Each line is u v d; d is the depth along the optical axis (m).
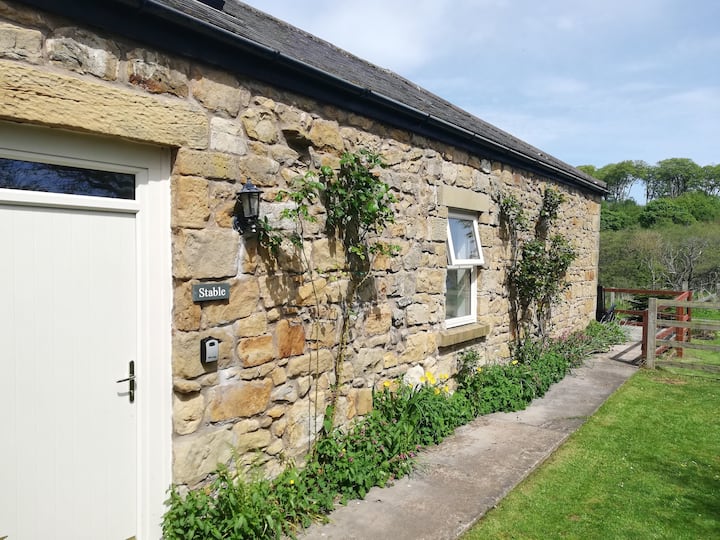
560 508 3.40
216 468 2.90
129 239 2.69
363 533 2.94
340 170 3.82
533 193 7.31
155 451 2.78
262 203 3.21
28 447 2.37
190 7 2.97
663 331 8.82
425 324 4.98
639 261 19.00
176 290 2.77
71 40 2.30
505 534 3.05
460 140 5.39
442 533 2.95
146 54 2.58
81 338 2.52
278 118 3.32
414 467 3.87
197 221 2.81
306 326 3.59
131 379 2.70
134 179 2.70
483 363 6.12
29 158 2.31
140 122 2.53
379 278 4.33
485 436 4.58
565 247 7.89
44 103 2.20
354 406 4.05
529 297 7.03
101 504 2.62
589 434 4.80
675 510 3.41
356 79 4.28
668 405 5.82
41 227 2.38
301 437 3.54
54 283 2.43
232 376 3.04
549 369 6.64
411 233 4.74
